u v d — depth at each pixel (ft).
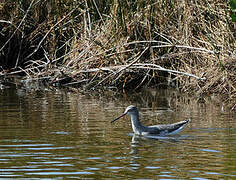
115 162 31.45
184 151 34.32
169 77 69.26
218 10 66.54
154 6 68.59
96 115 47.96
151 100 58.29
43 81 72.84
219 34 65.67
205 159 32.24
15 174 28.89
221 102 56.54
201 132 40.52
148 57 69.62
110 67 66.33
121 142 37.22
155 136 39.63
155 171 29.60
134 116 40.98
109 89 67.77
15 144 35.94
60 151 34.12
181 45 66.18
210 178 28.27
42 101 56.70
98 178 28.17
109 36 69.62
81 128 41.83
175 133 40.45
